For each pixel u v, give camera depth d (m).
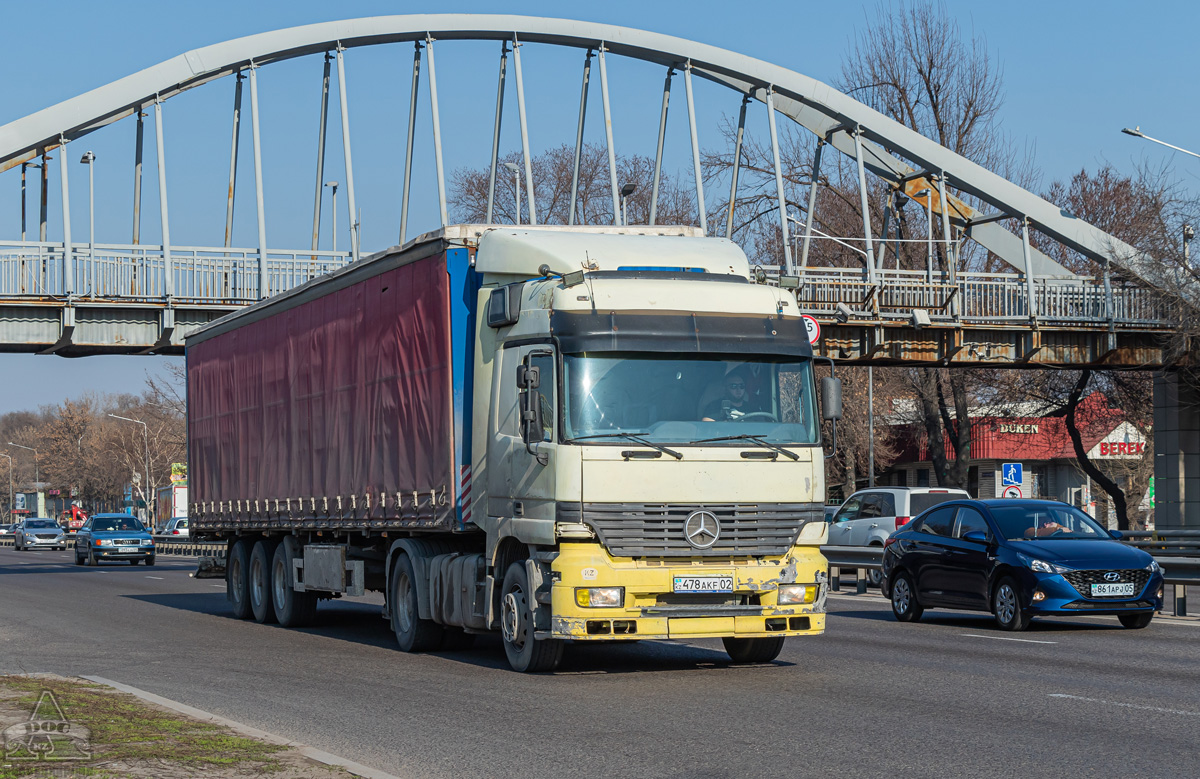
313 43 43.75
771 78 45.41
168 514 91.50
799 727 9.36
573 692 11.32
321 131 46.16
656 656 14.25
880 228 56.62
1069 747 8.55
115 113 41.25
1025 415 51.06
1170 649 14.92
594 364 12.01
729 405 12.26
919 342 40.56
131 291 37.06
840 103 44.66
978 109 53.16
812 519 12.37
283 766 7.46
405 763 8.20
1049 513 18.33
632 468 11.83
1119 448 60.88
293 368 18.80
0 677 11.48
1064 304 42.16
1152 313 42.09
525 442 11.98
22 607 23.47
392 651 15.32
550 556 11.89
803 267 40.53
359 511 16.31
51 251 36.34
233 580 21.36
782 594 12.16
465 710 10.34
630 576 11.72
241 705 10.74
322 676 12.77
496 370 13.18
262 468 20.00
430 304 14.25
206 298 37.81
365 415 16.16
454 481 13.62
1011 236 47.88
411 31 44.84
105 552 46.25
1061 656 14.15
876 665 13.27
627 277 12.46
